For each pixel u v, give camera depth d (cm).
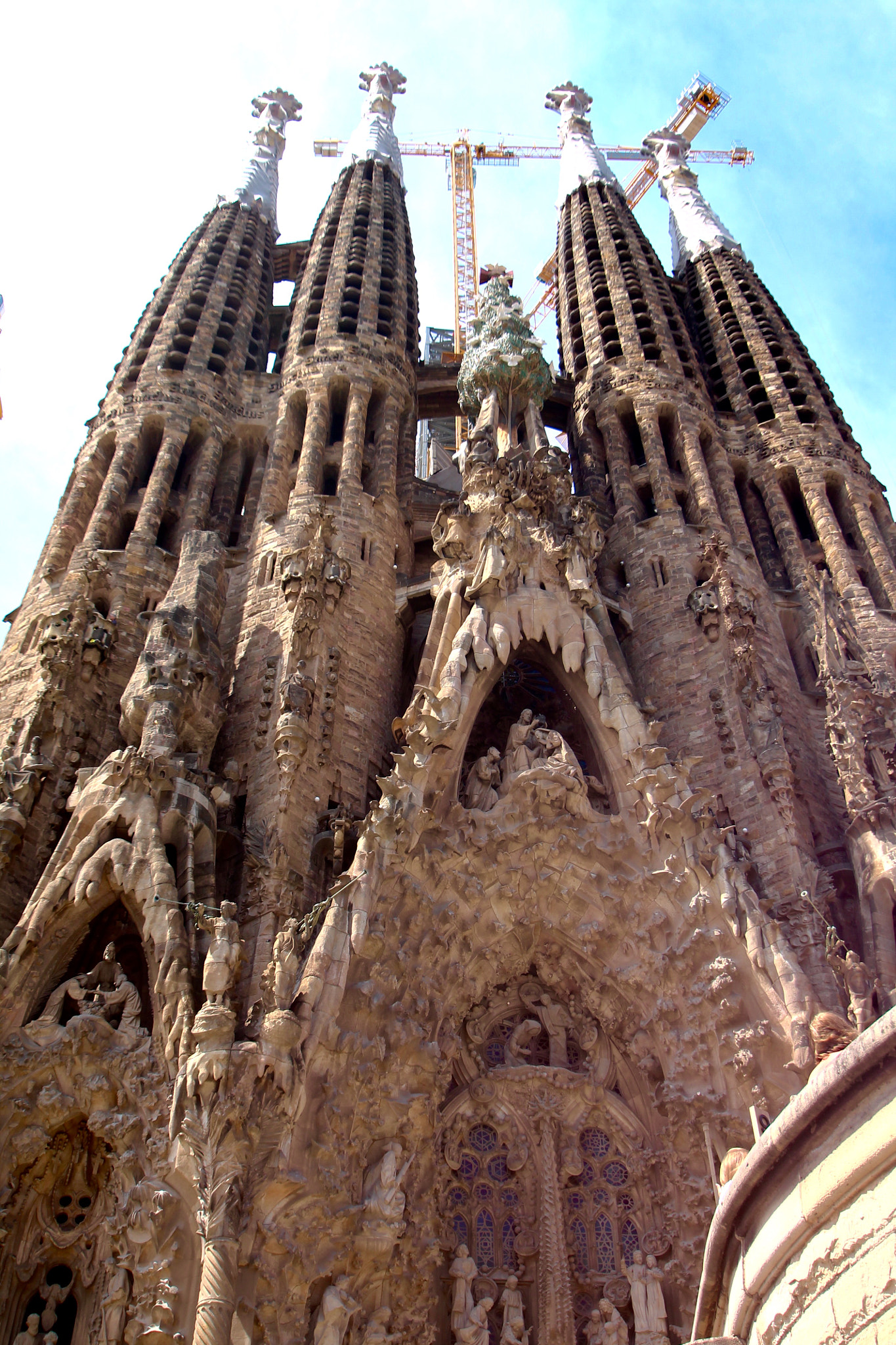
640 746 2888
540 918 2747
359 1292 2100
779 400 4925
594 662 3098
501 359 4144
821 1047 1642
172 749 2738
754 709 3294
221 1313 1845
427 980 2509
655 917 2650
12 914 2573
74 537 3803
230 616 3622
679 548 4047
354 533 3884
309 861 2844
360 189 5884
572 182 6688
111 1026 2270
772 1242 1284
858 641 3381
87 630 3159
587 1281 2392
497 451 3859
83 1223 2170
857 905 2942
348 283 5150
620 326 5209
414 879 2606
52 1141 2217
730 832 2864
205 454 4209
